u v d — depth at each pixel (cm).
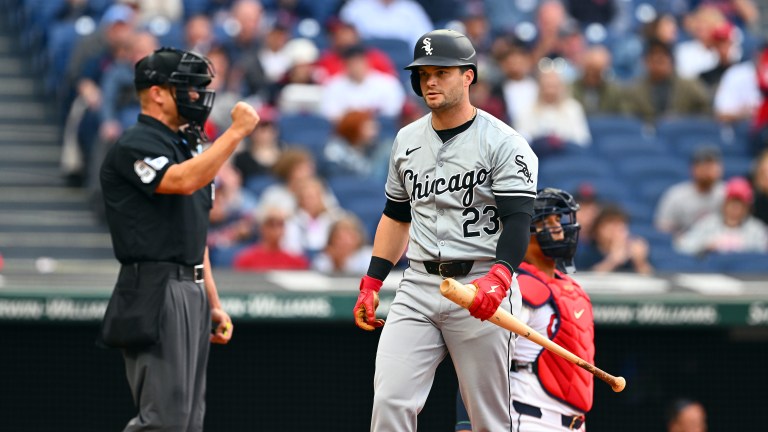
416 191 1702
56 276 2903
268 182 3906
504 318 1616
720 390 3106
